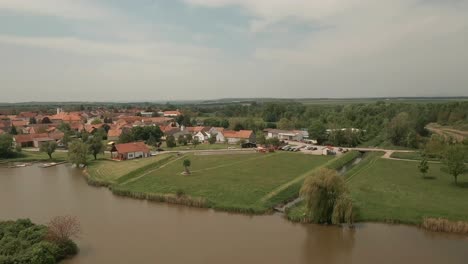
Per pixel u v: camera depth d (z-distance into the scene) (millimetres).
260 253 44312
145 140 144375
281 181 75688
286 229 51781
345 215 50719
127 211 60844
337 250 44781
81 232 51281
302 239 48219
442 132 152625
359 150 120688
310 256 43406
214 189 70062
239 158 105438
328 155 110688
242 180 76812
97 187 77875
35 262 37812
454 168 69562
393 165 91875
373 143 137625
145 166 91062
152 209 61844
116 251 45031
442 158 81750
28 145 140375
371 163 95312
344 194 52062
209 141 145625
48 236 43188
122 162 101750
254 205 60750
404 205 58000
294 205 61250
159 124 192250
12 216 58406
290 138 158500
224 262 42125
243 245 46625
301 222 53812
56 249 41875
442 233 49094
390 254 43469
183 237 49406
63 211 60906
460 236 48062
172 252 44719
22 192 73625
